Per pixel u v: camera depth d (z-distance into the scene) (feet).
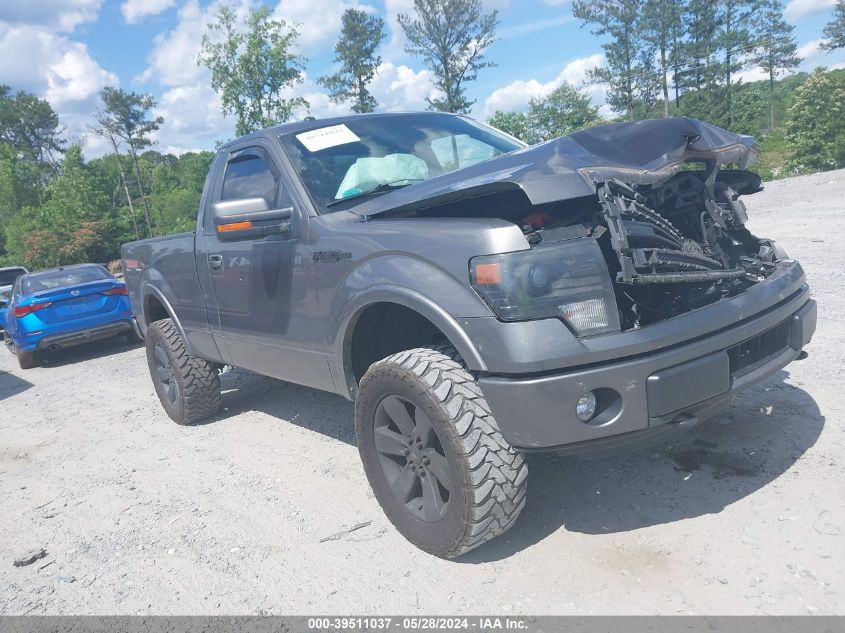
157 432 18.38
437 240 9.40
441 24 174.50
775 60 242.58
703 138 10.07
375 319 11.35
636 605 8.36
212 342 15.90
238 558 10.93
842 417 12.41
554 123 184.03
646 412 8.54
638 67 203.41
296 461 14.65
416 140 14.29
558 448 8.70
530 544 10.04
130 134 225.56
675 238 10.15
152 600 10.09
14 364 37.37
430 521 9.79
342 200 12.23
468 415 8.91
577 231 9.23
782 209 48.01
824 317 19.13
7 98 320.09
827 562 8.59
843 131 106.63
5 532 13.33
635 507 10.59
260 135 14.37
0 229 211.00
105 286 34.58
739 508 10.09
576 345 8.34
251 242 13.37
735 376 9.47
